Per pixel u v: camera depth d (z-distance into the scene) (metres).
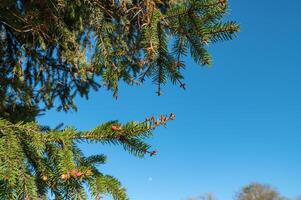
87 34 4.50
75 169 2.51
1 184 2.49
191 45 3.11
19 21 4.22
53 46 4.87
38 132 2.71
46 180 2.62
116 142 2.59
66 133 2.66
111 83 3.63
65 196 2.64
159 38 3.19
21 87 4.92
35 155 2.67
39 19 4.04
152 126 2.52
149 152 2.54
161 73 3.36
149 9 3.16
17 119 4.74
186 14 2.98
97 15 3.71
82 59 4.75
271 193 38.66
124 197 2.60
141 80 3.43
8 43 4.93
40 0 3.94
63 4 3.73
